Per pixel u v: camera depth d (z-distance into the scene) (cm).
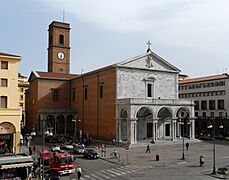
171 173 3284
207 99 7931
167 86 6538
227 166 3706
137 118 5534
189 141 6000
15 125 4194
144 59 6262
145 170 3472
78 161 4125
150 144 5538
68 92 7994
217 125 7388
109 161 4094
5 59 4278
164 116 6262
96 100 6600
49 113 7325
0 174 2688
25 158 2819
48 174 3184
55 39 9100
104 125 6228
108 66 6100
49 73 8138
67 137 6619
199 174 3234
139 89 6141
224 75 7912
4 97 4256
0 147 4038
